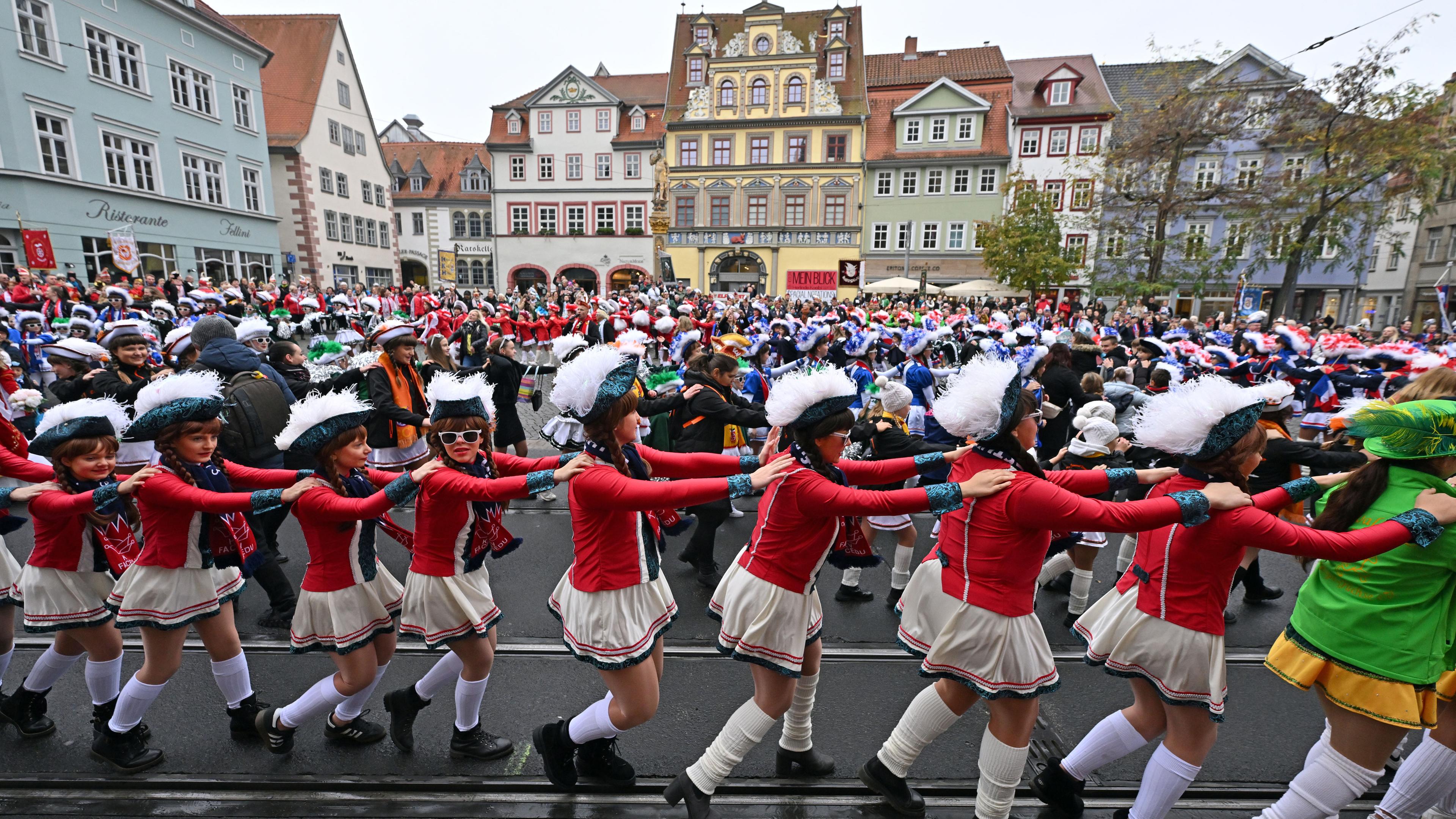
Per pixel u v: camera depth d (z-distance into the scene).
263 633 4.34
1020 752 2.60
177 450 2.81
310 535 2.83
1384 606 2.32
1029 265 28.41
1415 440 2.27
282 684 3.80
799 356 11.00
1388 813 2.60
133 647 4.20
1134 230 25.70
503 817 2.90
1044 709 3.71
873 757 3.31
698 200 38.22
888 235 37.19
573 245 43.38
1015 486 2.39
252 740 3.32
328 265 35.00
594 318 15.90
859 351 9.46
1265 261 23.81
